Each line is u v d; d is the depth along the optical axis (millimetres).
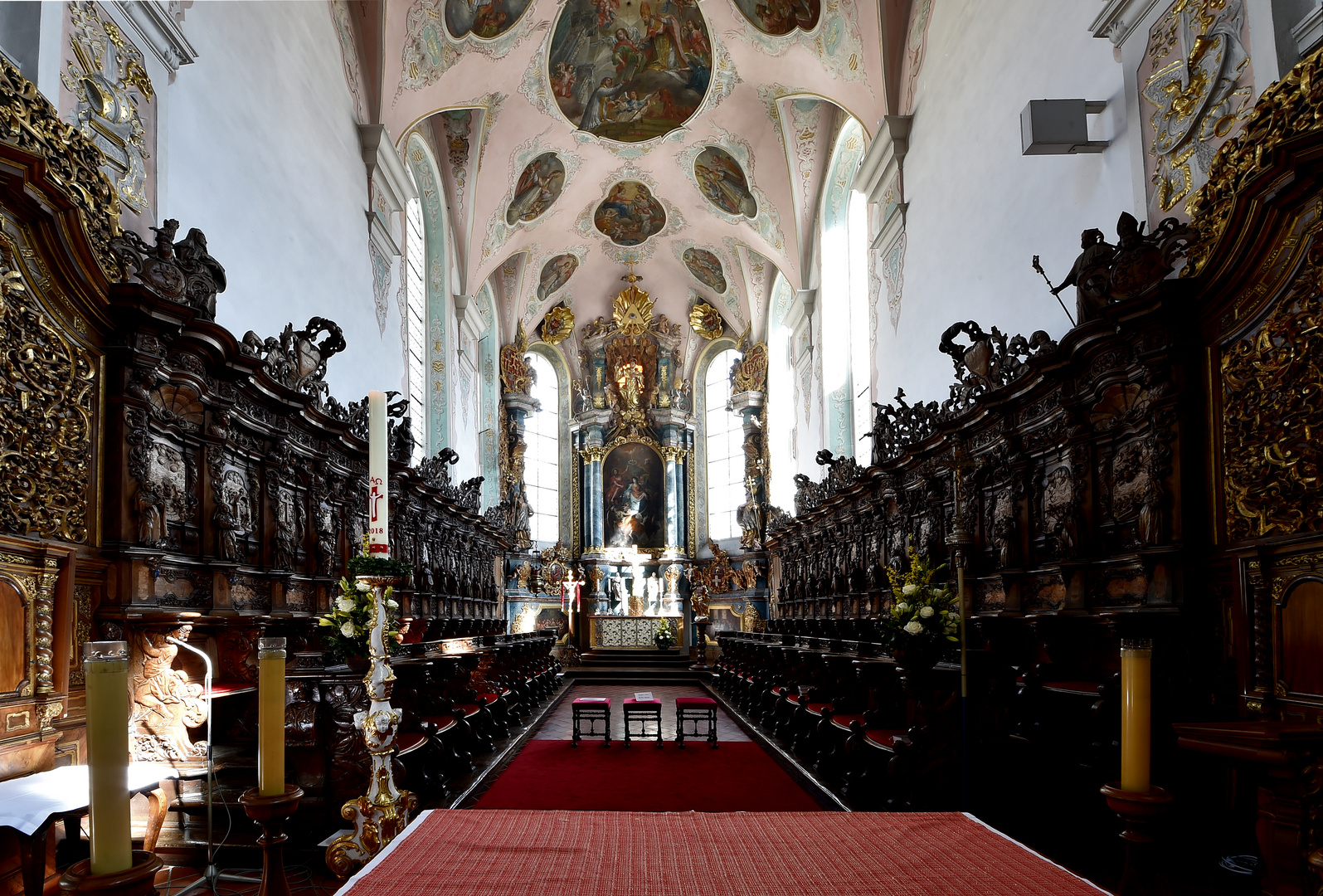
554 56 19359
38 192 5383
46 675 5422
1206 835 5559
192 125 8445
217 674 7453
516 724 12938
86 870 1474
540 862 1971
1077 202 8930
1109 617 6402
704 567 29531
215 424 7762
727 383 30562
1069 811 6184
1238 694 5637
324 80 12602
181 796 5828
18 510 5398
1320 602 5027
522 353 28438
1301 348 5391
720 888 1800
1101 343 7117
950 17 12742
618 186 25281
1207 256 6305
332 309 12297
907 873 1894
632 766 9648
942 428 10648
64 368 5863
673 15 18859
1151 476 6465
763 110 20438
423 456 18344
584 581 29344
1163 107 7531
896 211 14656
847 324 20547
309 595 10016
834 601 16625
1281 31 6324
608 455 30484
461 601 18578
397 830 3932
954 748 6184
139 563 6297
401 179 15805
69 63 6621
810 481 19672
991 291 10938
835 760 8461
